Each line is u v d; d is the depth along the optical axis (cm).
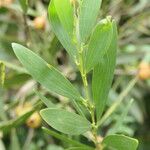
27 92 29
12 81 26
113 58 19
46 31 30
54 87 19
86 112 28
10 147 31
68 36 19
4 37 29
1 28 33
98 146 19
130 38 34
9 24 33
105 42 18
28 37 29
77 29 18
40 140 31
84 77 19
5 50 29
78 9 19
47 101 20
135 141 17
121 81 32
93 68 19
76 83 31
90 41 18
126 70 32
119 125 23
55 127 18
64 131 18
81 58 18
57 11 18
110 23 18
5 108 29
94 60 18
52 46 27
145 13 32
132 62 33
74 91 19
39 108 23
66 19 18
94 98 19
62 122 18
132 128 32
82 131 19
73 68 30
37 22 29
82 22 18
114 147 18
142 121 32
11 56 30
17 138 30
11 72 29
